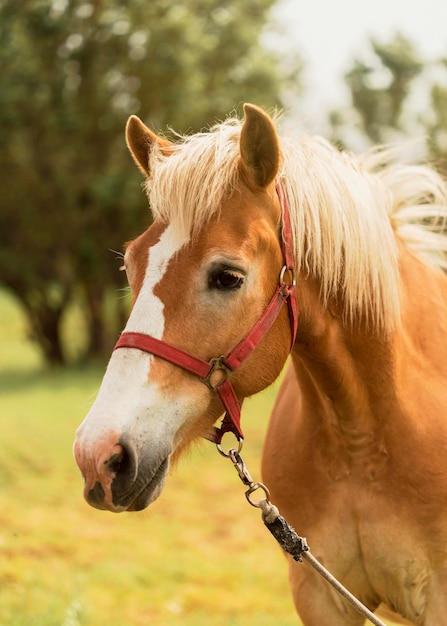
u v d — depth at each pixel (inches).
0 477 317.7
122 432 73.7
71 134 715.4
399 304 92.0
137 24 701.3
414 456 90.4
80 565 223.1
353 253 87.1
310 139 93.1
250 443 387.5
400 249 100.2
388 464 91.3
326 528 94.3
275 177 80.1
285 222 83.0
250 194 80.4
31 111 702.5
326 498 94.3
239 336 79.0
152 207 81.1
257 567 230.4
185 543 251.4
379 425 91.4
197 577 221.5
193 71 703.1
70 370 740.0
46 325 775.1
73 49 700.7
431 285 101.5
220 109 729.6
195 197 77.4
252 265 78.5
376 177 98.0
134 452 73.9
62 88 686.5
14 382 660.1
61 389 581.9
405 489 90.6
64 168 725.9
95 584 208.4
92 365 766.5
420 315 97.3
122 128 713.6
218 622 186.1
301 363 93.2
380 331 89.4
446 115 1109.1
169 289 76.9
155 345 76.2
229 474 333.1
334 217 86.0
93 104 706.2
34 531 254.5
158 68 683.4
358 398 90.7
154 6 703.1
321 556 94.6
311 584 96.9
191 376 78.0
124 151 735.1
